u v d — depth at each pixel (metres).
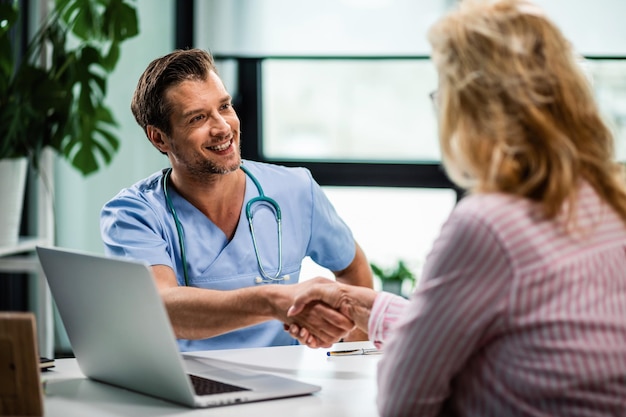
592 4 3.12
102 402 1.34
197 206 1.94
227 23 3.27
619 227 1.15
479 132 1.12
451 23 1.17
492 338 1.11
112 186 3.31
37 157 2.85
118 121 3.29
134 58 3.27
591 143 1.14
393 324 1.44
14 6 2.91
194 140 1.83
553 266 1.07
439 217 3.40
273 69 3.44
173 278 1.81
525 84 1.10
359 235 3.45
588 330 1.07
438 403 1.13
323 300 1.53
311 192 2.06
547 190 1.09
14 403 1.19
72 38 3.26
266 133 3.49
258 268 1.95
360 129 3.45
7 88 2.81
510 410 1.10
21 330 1.17
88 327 1.41
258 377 1.45
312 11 3.25
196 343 1.85
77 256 1.34
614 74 3.21
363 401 1.32
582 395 1.06
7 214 2.82
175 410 1.28
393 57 3.24
